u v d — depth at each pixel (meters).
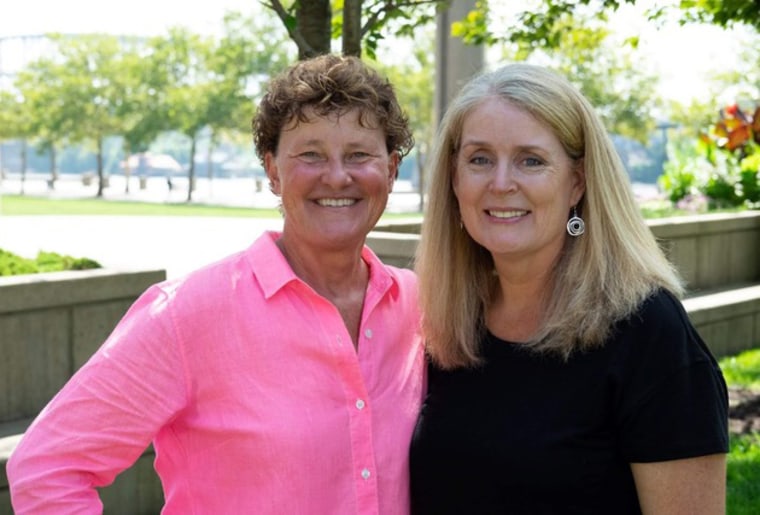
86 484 2.09
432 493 2.37
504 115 2.31
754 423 6.51
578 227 2.36
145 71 40.09
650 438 2.18
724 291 9.77
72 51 41.09
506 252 2.35
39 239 17.11
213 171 54.75
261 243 2.27
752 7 6.54
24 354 5.12
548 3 5.82
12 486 2.08
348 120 2.25
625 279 2.26
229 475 2.14
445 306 2.48
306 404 2.16
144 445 2.13
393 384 2.42
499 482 2.28
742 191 13.01
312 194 2.28
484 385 2.38
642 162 41.91
